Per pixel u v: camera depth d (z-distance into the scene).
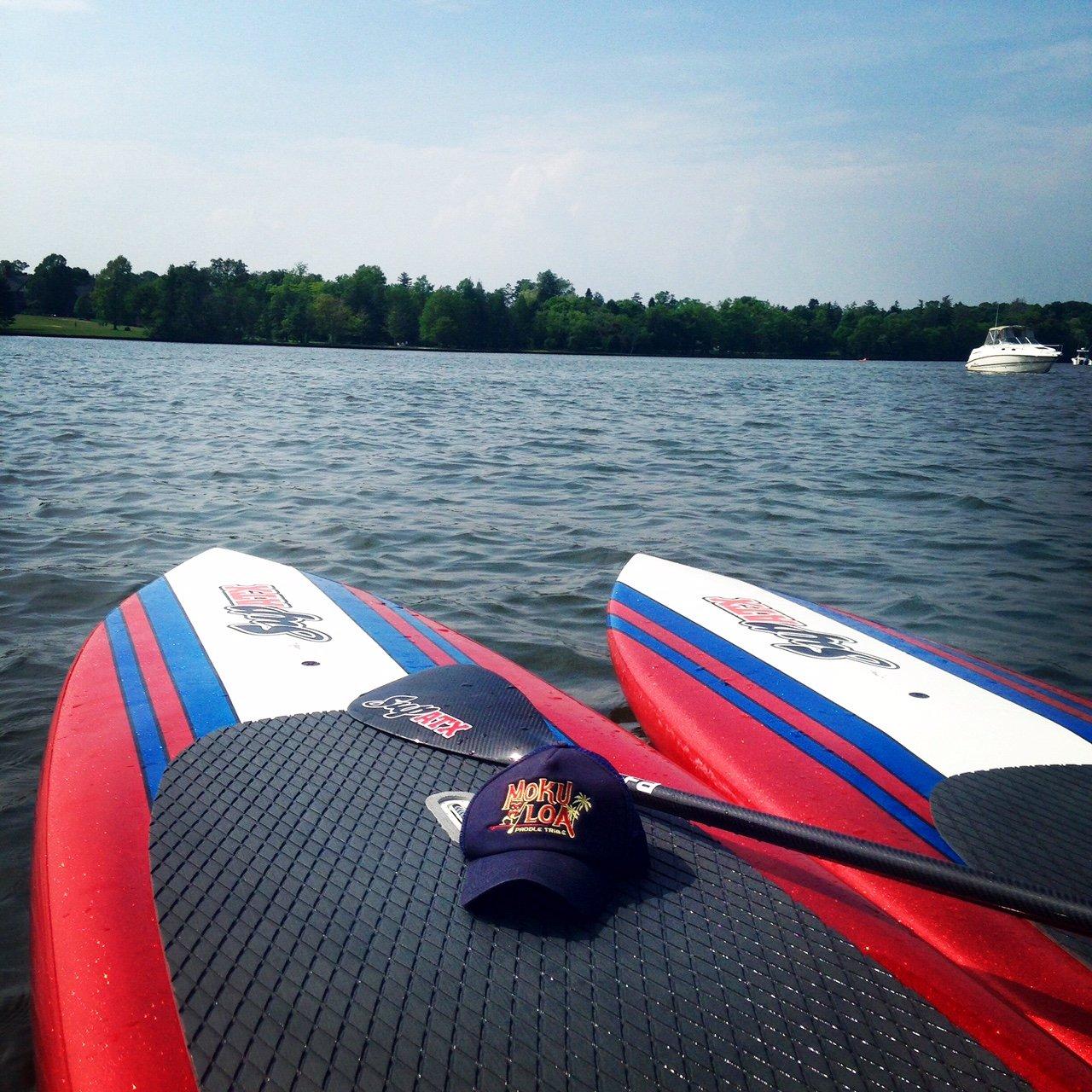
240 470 10.40
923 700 3.45
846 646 4.00
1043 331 106.88
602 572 6.56
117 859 2.20
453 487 9.81
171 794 2.29
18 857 3.02
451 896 1.94
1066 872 2.32
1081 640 5.44
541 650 5.05
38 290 118.06
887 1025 1.71
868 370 69.25
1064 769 2.90
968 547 7.61
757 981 1.78
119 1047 1.66
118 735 2.82
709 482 10.62
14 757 3.65
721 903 2.00
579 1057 1.57
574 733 3.07
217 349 74.50
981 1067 1.63
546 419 18.55
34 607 5.38
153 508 8.20
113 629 3.72
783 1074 1.57
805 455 13.45
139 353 55.38
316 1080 1.50
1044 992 2.05
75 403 18.70
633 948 1.83
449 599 5.88
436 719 2.72
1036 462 12.98
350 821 2.20
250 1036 1.58
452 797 2.33
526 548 7.22
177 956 1.74
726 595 4.65
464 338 101.62
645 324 108.69
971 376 54.94
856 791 2.86
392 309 104.25
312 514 8.17
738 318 111.25
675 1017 1.67
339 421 16.55
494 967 1.75
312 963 1.73
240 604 4.02
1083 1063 1.72
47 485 9.12
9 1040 2.32
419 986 1.69
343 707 3.00
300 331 102.25
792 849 2.00
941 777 2.90
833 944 1.90
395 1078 1.51
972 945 2.20
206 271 100.19
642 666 3.86
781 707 3.44
